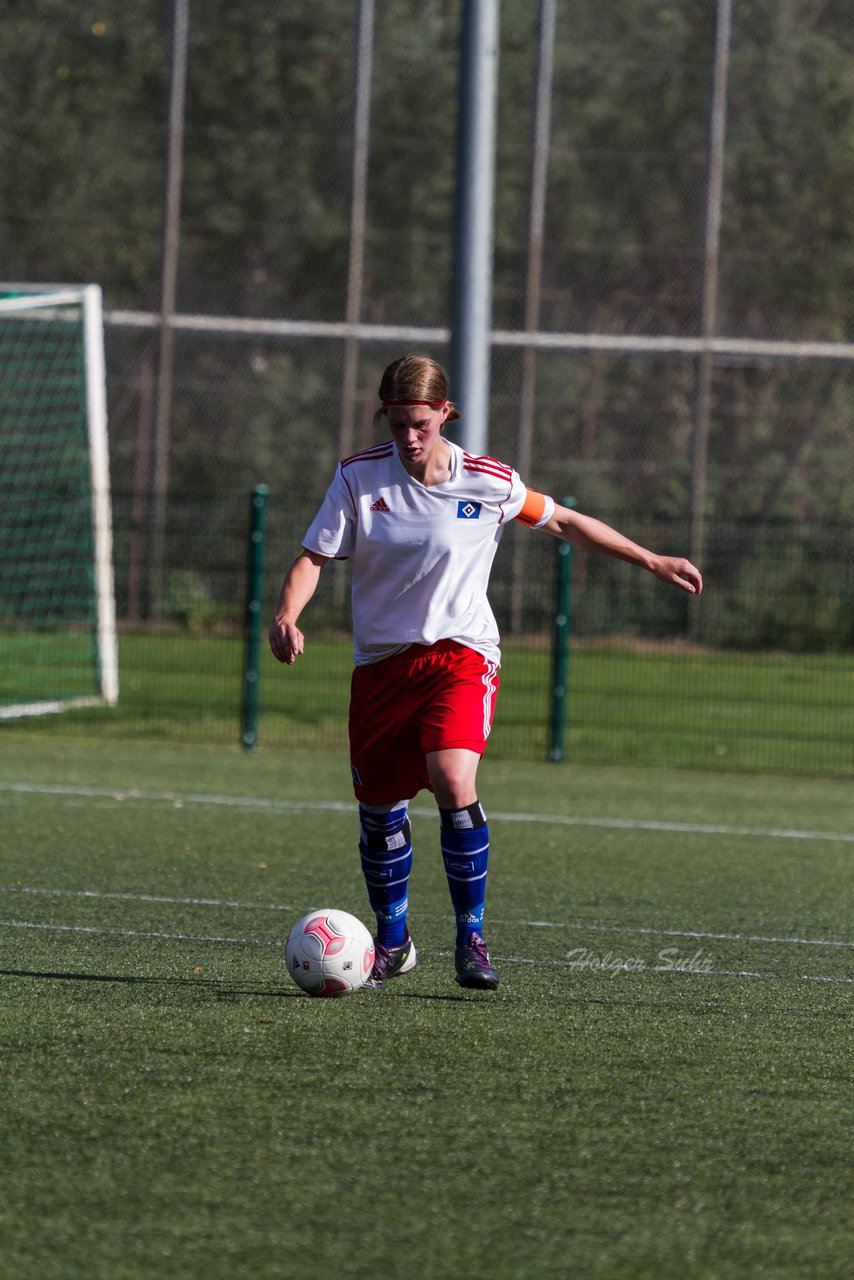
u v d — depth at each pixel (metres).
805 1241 11.25
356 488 17.88
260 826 33.22
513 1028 17.08
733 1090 14.92
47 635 68.75
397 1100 14.27
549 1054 16.03
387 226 88.94
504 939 22.59
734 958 21.70
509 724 55.53
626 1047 16.42
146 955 20.67
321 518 17.89
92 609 58.25
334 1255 10.81
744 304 89.06
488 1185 12.18
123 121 88.69
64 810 34.62
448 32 88.81
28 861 28.19
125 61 88.56
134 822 33.22
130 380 88.69
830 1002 19.02
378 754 18.23
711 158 88.44
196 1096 14.27
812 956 22.02
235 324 88.75
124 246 88.81
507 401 89.06
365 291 89.12
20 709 52.50
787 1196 12.12
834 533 85.94
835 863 31.02
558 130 88.75
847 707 62.22
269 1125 13.48
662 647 78.75
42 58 88.75
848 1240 11.29
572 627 80.00
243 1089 14.50
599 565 80.12
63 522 69.12
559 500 88.69
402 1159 12.70
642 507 88.69
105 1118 13.59
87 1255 10.76
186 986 18.80
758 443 89.00
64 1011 17.34
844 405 89.00
